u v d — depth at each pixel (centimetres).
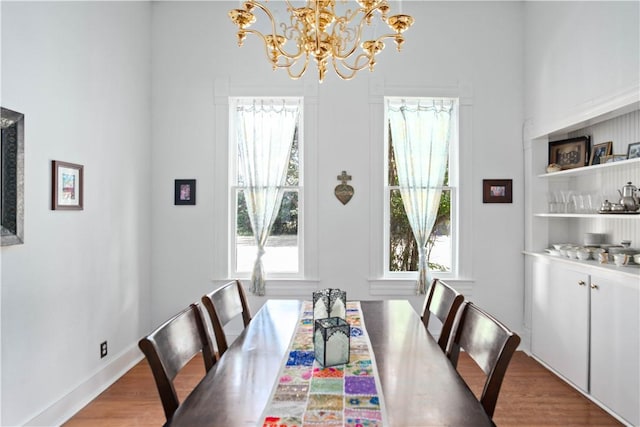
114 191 285
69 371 236
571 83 275
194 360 315
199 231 341
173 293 342
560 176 319
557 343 289
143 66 328
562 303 283
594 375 248
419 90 338
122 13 296
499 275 340
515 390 264
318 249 337
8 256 190
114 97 285
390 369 136
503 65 340
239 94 340
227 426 100
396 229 350
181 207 342
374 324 189
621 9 226
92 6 258
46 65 216
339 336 139
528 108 333
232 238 350
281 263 349
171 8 342
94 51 261
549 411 236
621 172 265
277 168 342
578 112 267
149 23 338
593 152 289
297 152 350
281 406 110
